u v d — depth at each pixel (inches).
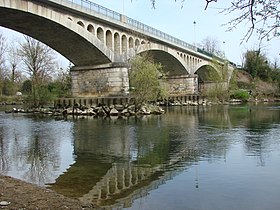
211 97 2952.8
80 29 1476.4
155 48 2159.2
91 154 653.9
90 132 986.1
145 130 1015.0
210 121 1289.4
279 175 468.4
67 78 2524.6
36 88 2086.6
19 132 1008.9
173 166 537.3
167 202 364.2
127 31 1884.8
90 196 390.6
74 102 1817.2
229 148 686.5
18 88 3289.9
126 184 439.5
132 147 721.6
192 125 1146.0
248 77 3863.2
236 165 534.0
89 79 1868.8
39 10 1257.4
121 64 1753.2
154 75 1754.4
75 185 440.1
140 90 1708.9
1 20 1295.5
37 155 653.3
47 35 1498.5
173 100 2691.9
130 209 344.5
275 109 2000.5
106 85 1795.0
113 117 1550.2
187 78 2925.7
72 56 1792.6
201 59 3139.8
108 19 1675.7
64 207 322.3
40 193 366.0
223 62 3043.8
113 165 557.3
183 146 721.0
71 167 547.5
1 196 350.6
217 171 496.7
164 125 1153.4
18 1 1165.1
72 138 871.7
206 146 716.0
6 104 2871.6
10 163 584.7
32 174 505.4
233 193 392.5
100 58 1764.3
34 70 2305.6
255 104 2783.0
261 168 510.9
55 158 622.2
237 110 1955.0
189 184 431.5
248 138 822.5
